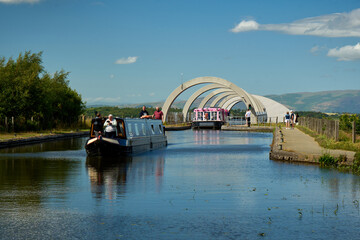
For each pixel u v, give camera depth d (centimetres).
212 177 1451
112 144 2159
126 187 1246
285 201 1065
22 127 3881
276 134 3397
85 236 768
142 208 979
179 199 1078
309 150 2062
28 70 3925
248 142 3338
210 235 782
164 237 767
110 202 1038
